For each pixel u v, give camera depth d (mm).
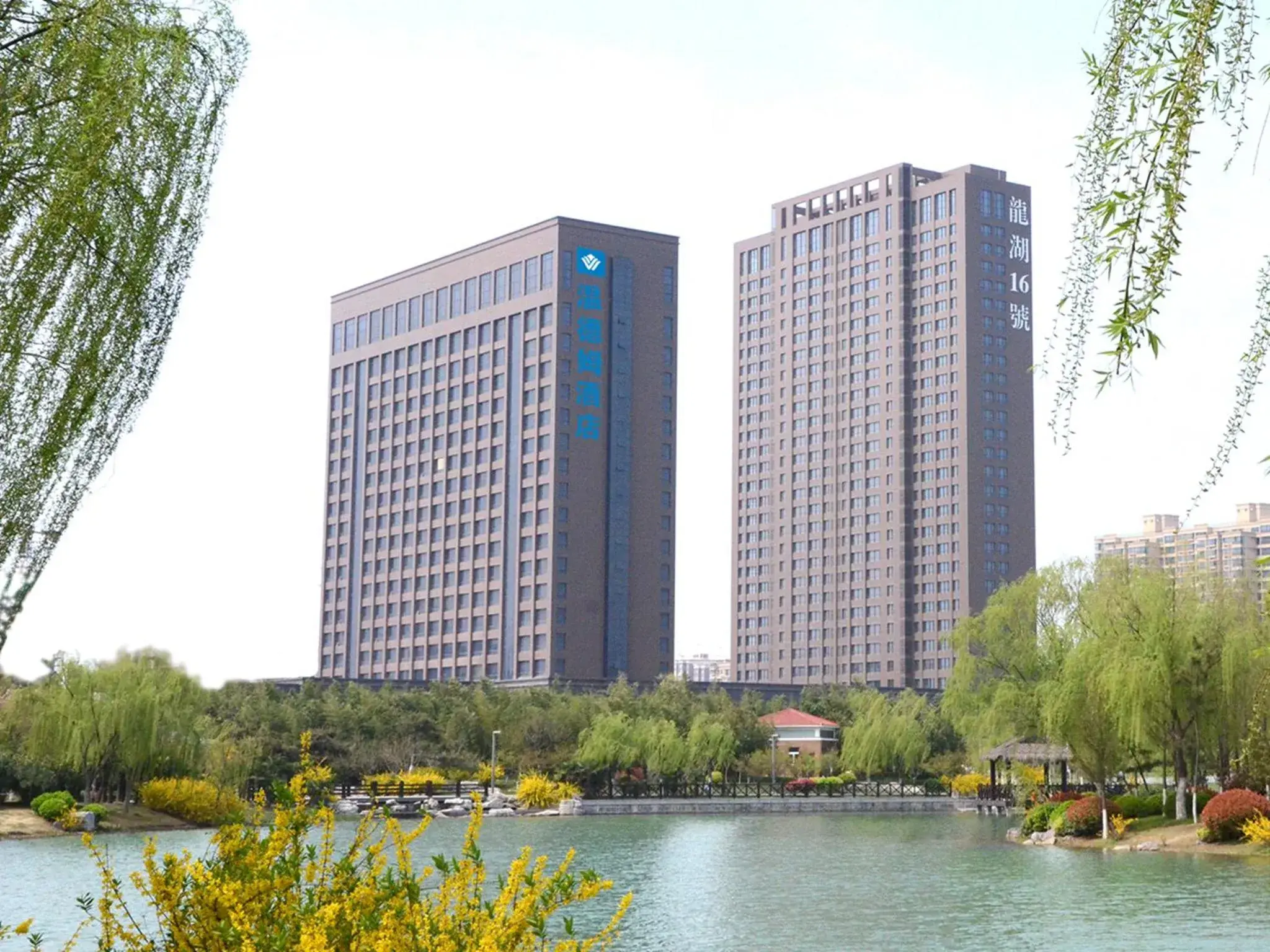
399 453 179750
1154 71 5383
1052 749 68625
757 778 107562
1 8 7109
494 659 161375
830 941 30031
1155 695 51656
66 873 40188
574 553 155500
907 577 193750
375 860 9258
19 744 62625
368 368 186875
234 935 7953
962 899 37812
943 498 191250
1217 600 53438
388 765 90312
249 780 76375
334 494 189375
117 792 66188
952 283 192875
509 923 8352
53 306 7164
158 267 7508
